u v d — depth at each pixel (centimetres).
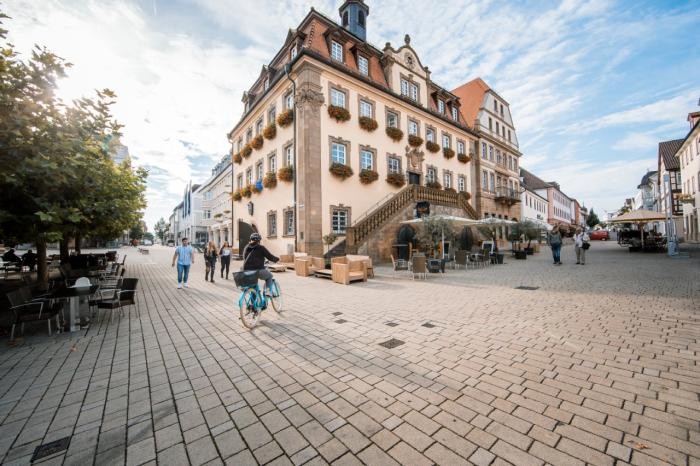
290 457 216
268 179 1922
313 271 1263
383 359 385
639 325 483
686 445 212
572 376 322
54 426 265
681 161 2967
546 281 946
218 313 666
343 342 452
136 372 373
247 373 359
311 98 1591
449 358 380
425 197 1945
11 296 501
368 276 1155
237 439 239
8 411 290
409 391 303
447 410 267
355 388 313
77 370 383
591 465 197
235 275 535
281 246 1852
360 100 1842
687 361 350
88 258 1442
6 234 546
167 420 269
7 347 468
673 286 784
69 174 503
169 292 939
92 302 595
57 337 515
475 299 717
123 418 275
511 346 413
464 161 2623
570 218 7194
